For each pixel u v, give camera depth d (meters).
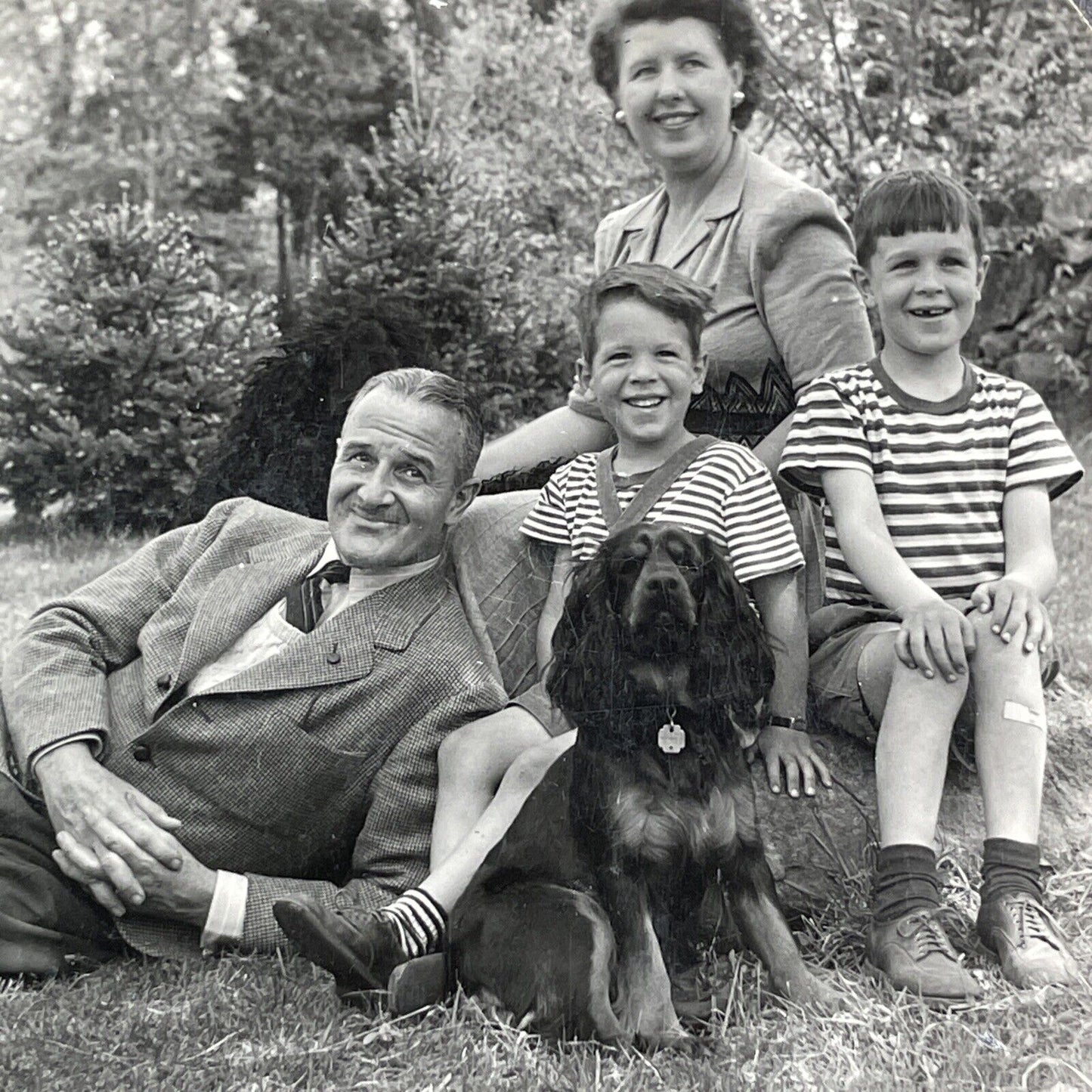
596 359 2.18
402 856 2.00
